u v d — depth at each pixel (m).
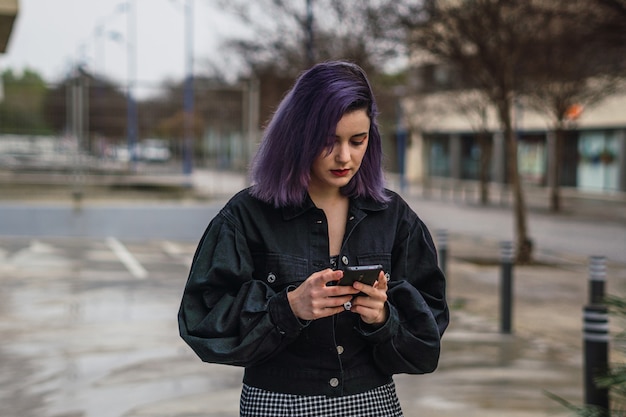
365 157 2.32
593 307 4.72
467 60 13.80
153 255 13.55
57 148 19.03
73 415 5.08
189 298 2.25
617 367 4.19
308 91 2.21
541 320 9.07
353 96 2.17
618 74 18.28
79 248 14.22
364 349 2.27
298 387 2.21
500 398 5.58
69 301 9.10
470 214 26.47
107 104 19.28
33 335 7.35
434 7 13.09
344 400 2.23
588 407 4.16
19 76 19.05
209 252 2.26
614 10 10.05
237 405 5.30
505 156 43.34
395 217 2.34
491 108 32.78
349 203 2.32
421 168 51.66
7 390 5.61
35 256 12.95
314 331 2.20
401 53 15.30
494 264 14.27
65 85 19.05
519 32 13.30
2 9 7.45
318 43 16.45
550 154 38.75
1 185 18.78
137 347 6.92
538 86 20.06
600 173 36.31
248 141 19.75
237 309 2.17
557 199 27.81
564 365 6.71
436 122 38.59
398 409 2.35
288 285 2.22
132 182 19.36
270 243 2.23
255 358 2.16
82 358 6.53
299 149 2.19
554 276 12.95
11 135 18.86
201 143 19.83
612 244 18.28
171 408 5.23
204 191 19.75
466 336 7.92
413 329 2.26
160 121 19.69
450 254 15.74
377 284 2.11
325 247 2.26
